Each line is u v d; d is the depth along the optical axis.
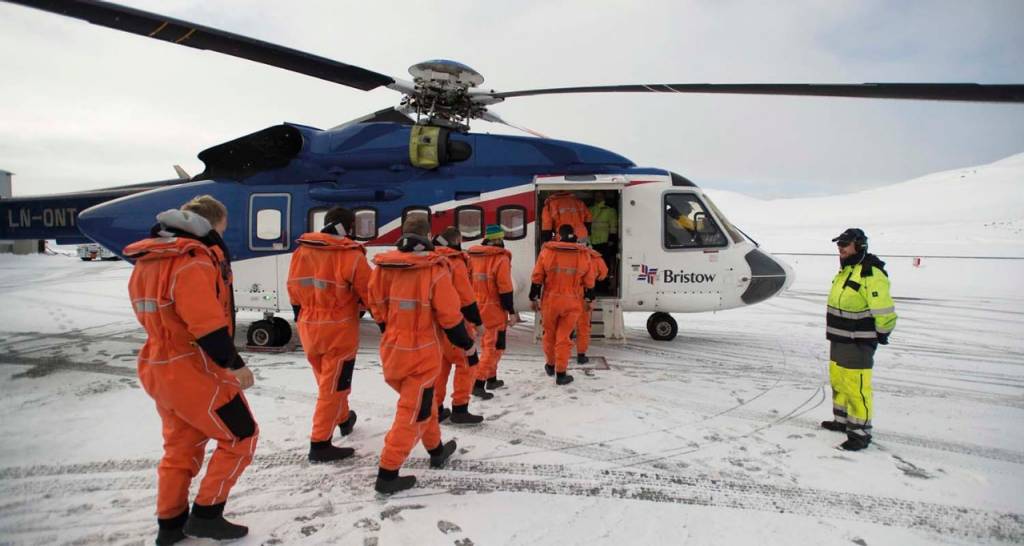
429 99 6.25
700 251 6.57
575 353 6.55
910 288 16.42
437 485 3.12
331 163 6.73
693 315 10.44
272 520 2.70
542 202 6.80
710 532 2.67
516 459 3.48
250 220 6.85
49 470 3.25
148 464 3.35
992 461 3.55
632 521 2.76
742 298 6.65
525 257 6.54
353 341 3.32
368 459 3.44
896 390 5.23
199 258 2.25
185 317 2.18
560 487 3.11
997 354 6.93
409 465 3.38
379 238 6.64
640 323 9.32
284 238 6.78
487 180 6.61
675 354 6.58
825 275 21.28
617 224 7.00
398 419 2.96
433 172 6.72
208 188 7.01
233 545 2.46
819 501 3.00
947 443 3.85
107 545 2.49
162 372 2.26
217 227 2.63
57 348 6.79
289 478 3.15
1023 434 4.03
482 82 5.98
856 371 3.67
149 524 2.68
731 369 5.84
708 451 3.65
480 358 4.72
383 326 3.09
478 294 4.68
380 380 5.29
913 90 2.80
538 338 6.90
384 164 6.65
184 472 2.44
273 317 6.92
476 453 3.56
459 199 6.60
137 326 8.45
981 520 2.82
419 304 2.94
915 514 2.88
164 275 2.22
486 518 2.76
